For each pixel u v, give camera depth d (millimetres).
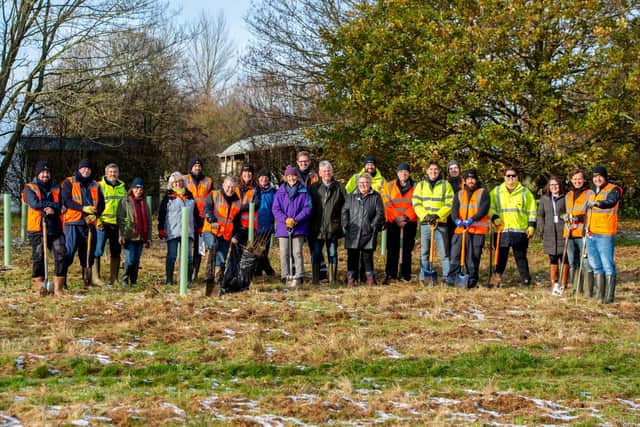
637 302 12000
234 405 6359
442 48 21000
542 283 14250
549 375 7855
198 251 13445
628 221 38438
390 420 6047
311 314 10242
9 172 34500
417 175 22297
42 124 30594
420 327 9602
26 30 23516
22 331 9000
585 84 20734
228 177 12445
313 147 29250
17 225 29188
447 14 21984
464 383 7387
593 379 7676
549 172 21547
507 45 21266
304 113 32438
